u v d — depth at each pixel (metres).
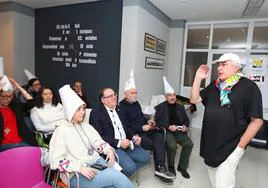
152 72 4.32
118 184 1.54
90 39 4.07
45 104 2.52
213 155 1.63
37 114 2.44
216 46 4.88
